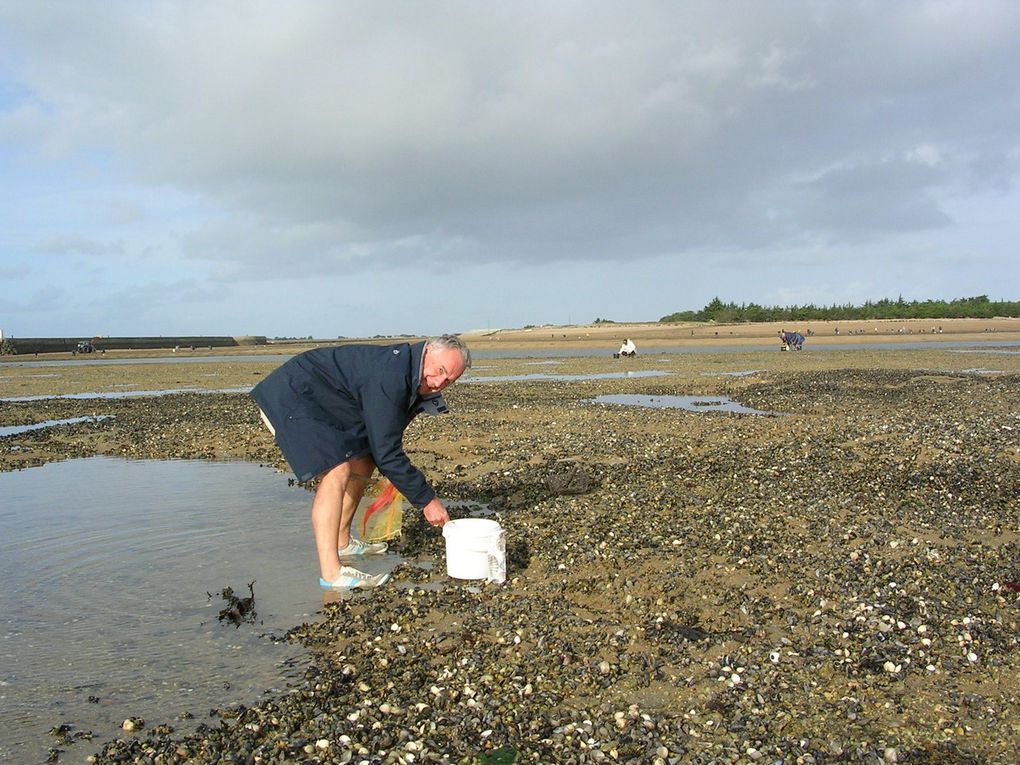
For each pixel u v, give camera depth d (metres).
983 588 3.41
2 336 47.47
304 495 5.55
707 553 4.01
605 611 3.29
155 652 2.93
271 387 3.55
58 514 5.01
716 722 2.38
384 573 3.81
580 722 2.39
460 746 2.27
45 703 2.55
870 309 77.50
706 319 84.88
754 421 9.01
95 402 13.52
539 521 4.71
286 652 2.94
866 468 6.00
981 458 6.30
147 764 2.21
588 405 11.26
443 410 3.73
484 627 3.12
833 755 2.19
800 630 3.05
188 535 4.47
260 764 2.21
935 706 2.44
